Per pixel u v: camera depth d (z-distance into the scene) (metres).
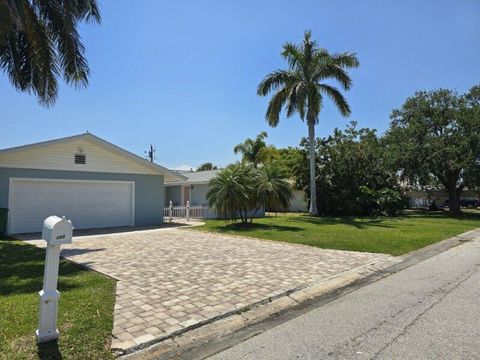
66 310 5.16
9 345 4.00
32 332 4.32
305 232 14.85
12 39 13.59
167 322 4.92
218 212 16.75
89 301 5.59
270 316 5.41
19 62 14.15
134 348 4.19
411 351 4.06
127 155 17.48
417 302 5.91
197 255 9.73
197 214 22.48
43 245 11.47
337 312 5.52
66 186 15.91
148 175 18.45
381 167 27.59
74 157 16.06
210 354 4.14
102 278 7.09
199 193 27.25
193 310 5.41
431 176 31.75
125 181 17.62
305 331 4.76
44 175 15.20
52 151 15.44
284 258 9.44
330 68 23.34
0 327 4.45
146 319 5.01
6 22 10.84
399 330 4.69
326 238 13.07
